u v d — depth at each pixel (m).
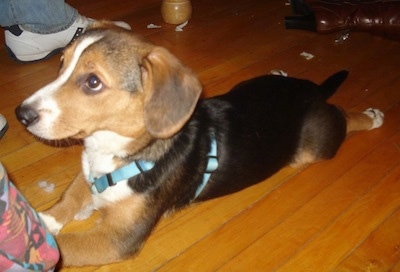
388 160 0.84
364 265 0.69
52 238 0.48
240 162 0.69
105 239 0.62
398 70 1.05
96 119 0.59
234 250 0.69
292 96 0.75
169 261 0.67
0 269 0.42
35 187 0.74
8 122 0.84
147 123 0.59
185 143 0.65
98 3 1.25
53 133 0.58
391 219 0.75
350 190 0.79
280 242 0.70
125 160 0.63
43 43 0.98
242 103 0.71
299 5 1.23
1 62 0.99
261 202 0.76
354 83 1.00
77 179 0.70
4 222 0.42
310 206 0.76
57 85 0.58
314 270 0.68
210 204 0.75
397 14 1.12
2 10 0.92
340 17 1.15
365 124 0.88
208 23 1.19
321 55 1.10
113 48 0.58
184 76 0.59
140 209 0.63
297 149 0.77
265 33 1.17
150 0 1.29
